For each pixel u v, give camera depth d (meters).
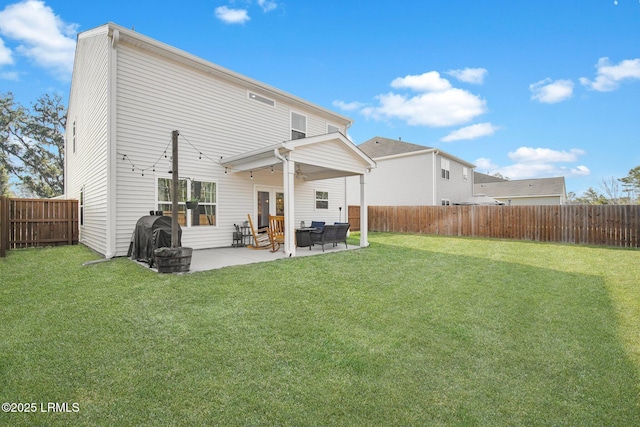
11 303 4.19
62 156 27.55
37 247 9.27
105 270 5.92
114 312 3.93
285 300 4.52
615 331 3.76
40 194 26.81
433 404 2.40
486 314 4.24
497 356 3.15
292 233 7.87
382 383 2.65
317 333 3.53
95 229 8.57
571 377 2.80
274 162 8.16
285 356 3.03
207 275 5.62
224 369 2.78
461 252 9.16
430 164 18.78
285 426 2.13
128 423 2.12
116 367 2.76
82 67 10.48
